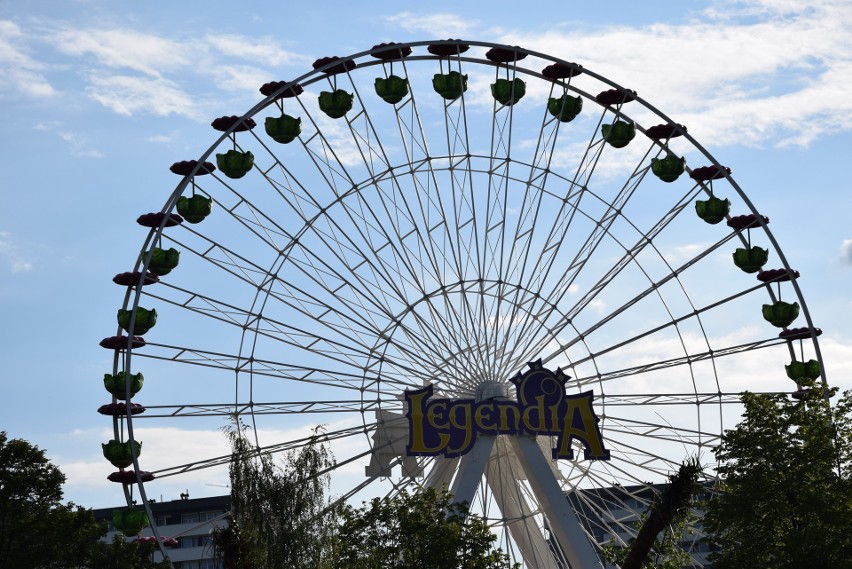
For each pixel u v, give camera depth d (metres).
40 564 77.81
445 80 68.06
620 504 72.56
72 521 79.06
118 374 64.12
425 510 58.97
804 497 56.84
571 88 69.62
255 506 53.69
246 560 51.88
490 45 67.81
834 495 57.44
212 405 64.94
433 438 66.00
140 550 82.12
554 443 67.69
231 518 53.97
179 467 63.44
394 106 68.44
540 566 68.19
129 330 62.22
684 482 48.19
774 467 58.44
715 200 71.44
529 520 68.81
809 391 62.00
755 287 70.06
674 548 63.56
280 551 52.69
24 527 77.81
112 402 64.56
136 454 61.88
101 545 81.19
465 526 59.53
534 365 67.69
